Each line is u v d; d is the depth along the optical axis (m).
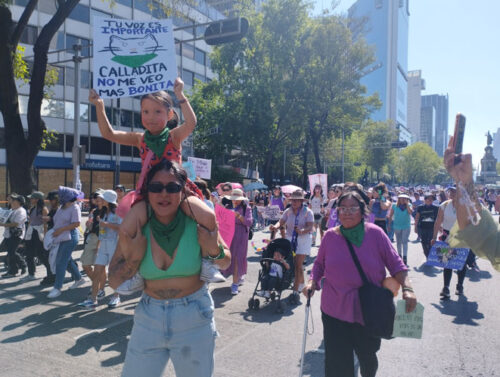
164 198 2.23
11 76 10.97
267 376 3.98
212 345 2.42
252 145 34.03
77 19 29.84
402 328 3.01
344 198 3.20
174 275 2.32
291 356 4.47
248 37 32.44
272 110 32.47
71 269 7.39
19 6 26.73
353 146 61.03
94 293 6.23
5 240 8.44
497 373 4.09
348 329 3.11
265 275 6.22
